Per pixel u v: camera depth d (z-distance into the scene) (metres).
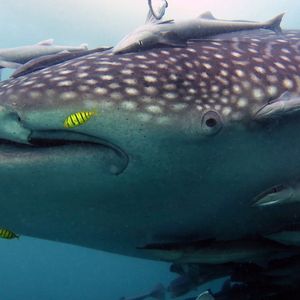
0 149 1.03
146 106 1.01
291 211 1.34
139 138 1.01
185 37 1.34
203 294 1.89
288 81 1.16
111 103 0.99
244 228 1.40
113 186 1.09
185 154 1.07
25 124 0.96
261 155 1.13
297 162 1.16
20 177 1.04
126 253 1.66
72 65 1.12
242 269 1.84
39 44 1.97
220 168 1.12
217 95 1.08
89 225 1.32
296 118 1.09
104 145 1.02
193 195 1.19
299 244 1.40
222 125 1.06
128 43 1.19
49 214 1.22
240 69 1.15
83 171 1.04
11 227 1.32
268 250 1.48
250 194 1.23
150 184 1.11
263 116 1.07
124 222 1.29
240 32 1.47
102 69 1.07
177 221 1.31
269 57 1.24
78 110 0.97
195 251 1.41
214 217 1.31
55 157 1.01
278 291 1.90
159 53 1.17
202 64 1.14
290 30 1.74
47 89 0.99
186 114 1.03
